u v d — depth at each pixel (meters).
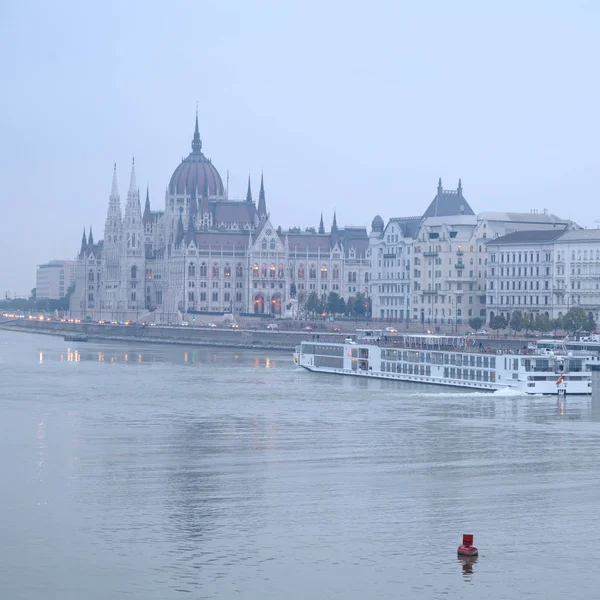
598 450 187.12
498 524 141.50
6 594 117.50
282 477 166.38
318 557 128.62
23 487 159.50
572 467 173.75
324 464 175.50
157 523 141.12
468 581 121.69
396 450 187.12
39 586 119.69
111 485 160.75
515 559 128.50
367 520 143.00
